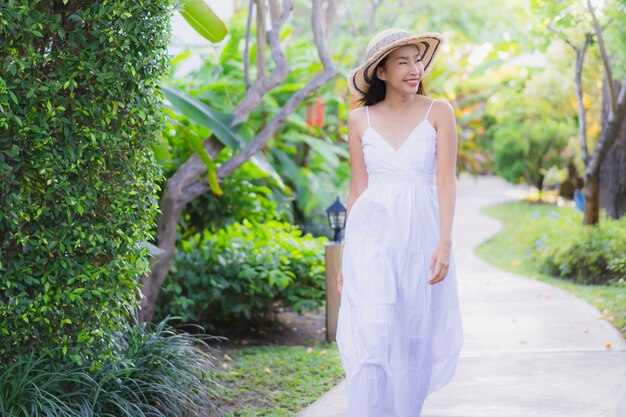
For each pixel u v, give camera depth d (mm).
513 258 11086
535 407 3932
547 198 22719
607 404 3938
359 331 3080
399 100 3271
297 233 7430
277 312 7047
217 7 10711
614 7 8266
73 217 3500
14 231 3422
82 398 3508
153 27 3650
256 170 7184
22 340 3508
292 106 6004
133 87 3627
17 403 3254
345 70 9211
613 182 10430
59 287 3496
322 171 10570
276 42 6004
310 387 4648
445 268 3105
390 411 3176
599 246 8633
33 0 3334
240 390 4590
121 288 3680
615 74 9055
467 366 4852
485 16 16047
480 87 20891
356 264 3150
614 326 5883
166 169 6285
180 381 3908
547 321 6223
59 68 3453
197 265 6297
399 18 15023
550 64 14461
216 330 6684
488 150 24359
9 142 3332
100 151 3525
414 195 3176
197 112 5727
